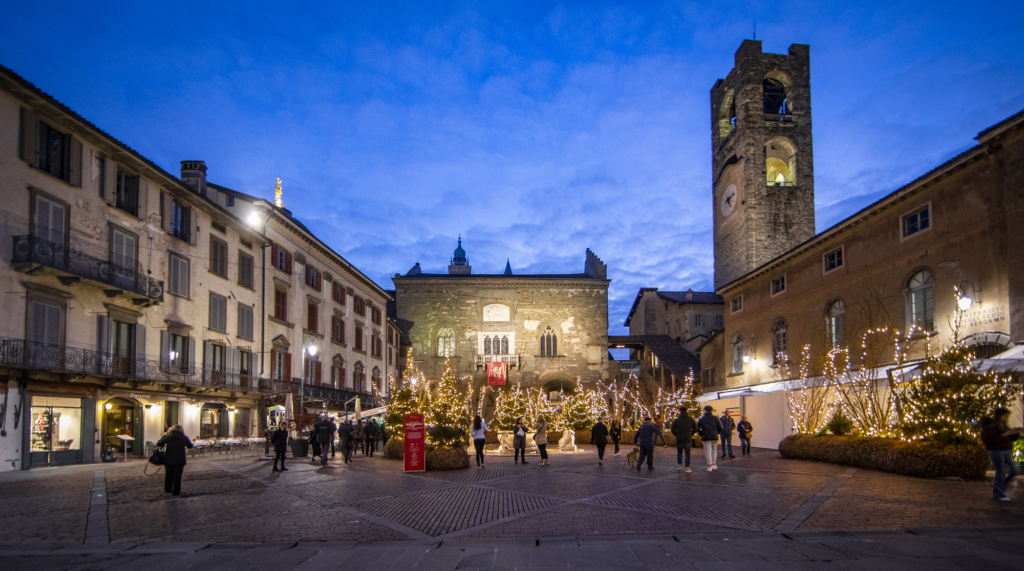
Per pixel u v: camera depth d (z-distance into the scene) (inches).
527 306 2571.4
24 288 844.0
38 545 343.9
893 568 268.1
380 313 2308.1
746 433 996.6
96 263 954.1
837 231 1181.7
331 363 1825.8
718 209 2541.8
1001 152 830.5
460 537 351.6
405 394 1043.9
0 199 811.4
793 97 2333.9
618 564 281.9
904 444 642.2
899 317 1020.5
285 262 1579.7
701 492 519.8
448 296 2578.7
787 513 405.7
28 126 856.9
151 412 1086.4
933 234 954.7
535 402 1903.3
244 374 1352.1
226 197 1417.3
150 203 1101.1
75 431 933.2
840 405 877.8
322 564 294.5
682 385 1987.0
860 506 427.2
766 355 1473.9
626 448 1374.3
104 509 469.7
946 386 622.2
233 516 434.6
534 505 467.2
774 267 1440.7
